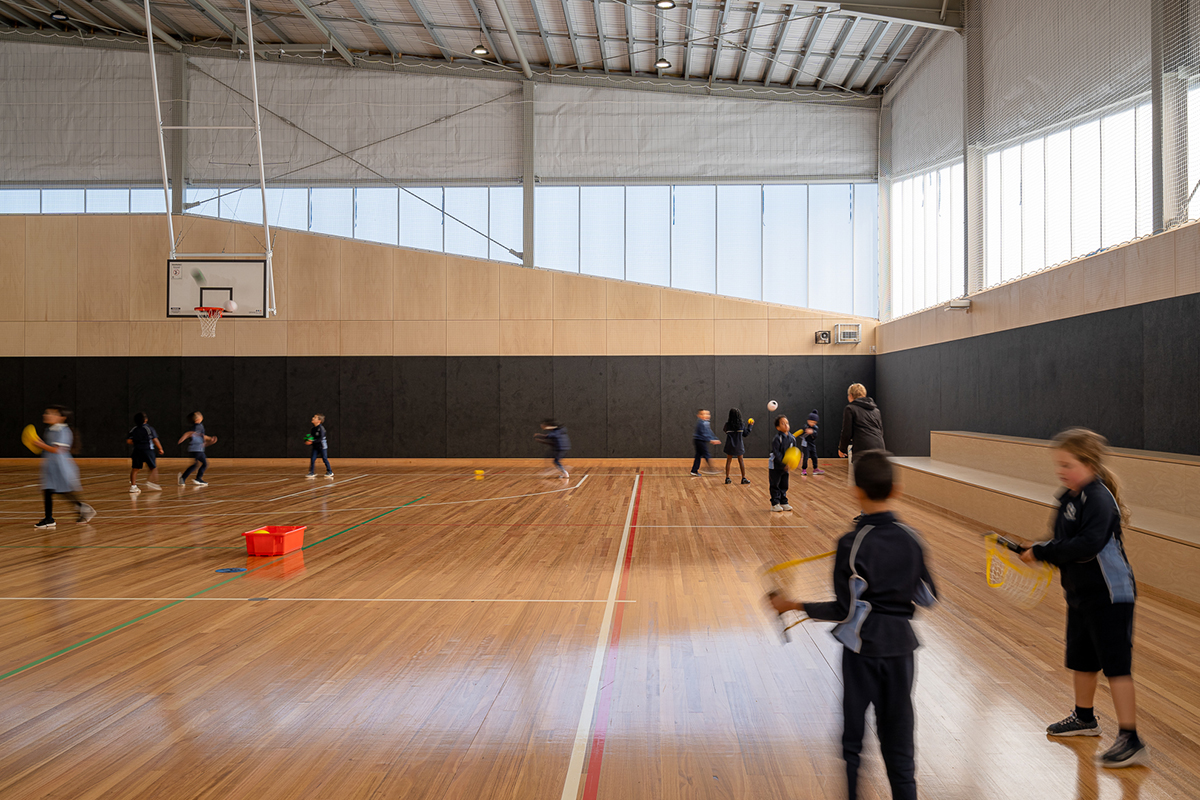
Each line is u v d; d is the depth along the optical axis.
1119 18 9.12
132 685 4.00
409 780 2.98
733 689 3.92
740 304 17.91
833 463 17.55
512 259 18.12
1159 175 8.34
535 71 18.08
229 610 5.44
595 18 15.47
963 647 4.52
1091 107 9.73
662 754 3.20
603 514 10.05
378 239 18.23
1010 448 9.45
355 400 18.08
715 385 17.94
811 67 16.88
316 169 18.20
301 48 17.80
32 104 18.33
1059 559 2.92
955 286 14.00
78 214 17.98
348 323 18.11
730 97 18.00
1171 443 7.66
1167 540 5.37
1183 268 7.45
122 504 11.07
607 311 18.03
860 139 17.88
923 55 15.30
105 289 17.97
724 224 18.03
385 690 3.92
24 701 3.80
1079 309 9.37
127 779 3.00
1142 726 3.40
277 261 18.09
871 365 17.78
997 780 2.94
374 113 18.14
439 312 18.09
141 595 5.86
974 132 12.94
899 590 2.32
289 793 2.88
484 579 6.37
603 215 18.09
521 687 3.96
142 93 18.16
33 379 18.00
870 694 2.32
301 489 13.02
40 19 17.75
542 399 18.03
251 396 18.05
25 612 5.40
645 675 4.12
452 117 18.09
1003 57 11.98
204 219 17.98
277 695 3.86
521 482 14.12
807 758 3.15
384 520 9.56
